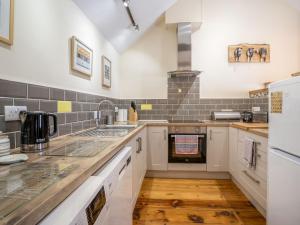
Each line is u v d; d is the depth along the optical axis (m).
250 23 3.59
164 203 2.35
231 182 3.00
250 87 3.60
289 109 1.33
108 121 2.75
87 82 2.20
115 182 0.98
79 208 0.57
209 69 3.63
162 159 3.16
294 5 3.46
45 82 1.44
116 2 2.30
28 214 0.46
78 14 1.96
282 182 1.38
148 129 3.16
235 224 1.94
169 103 3.69
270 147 1.59
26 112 1.13
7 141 0.98
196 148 3.08
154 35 3.69
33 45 1.31
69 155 1.01
